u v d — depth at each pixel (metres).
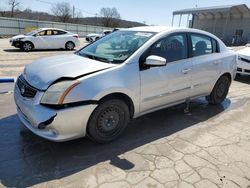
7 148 3.09
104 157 3.01
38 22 31.66
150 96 3.56
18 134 3.45
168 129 3.87
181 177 2.68
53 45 15.29
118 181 2.58
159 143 3.41
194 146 3.36
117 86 3.08
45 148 3.14
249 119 4.45
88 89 2.86
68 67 3.11
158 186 2.52
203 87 4.51
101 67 3.12
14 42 14.13
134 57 3.34
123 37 3.93
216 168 2.88
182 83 4.01
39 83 2.88
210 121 4.27
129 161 2.95
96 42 4.20
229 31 36.47
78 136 3.00
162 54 3.68
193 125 4.06
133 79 3.28
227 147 3.37
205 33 4.52
